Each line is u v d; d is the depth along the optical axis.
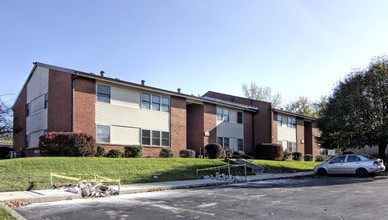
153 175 16.06
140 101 23.59
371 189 12.93
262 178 17.91
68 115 19.91
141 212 8.28
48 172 13.90
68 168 15.00
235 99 36.59
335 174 21.00
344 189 13.01
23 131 27.06
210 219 7.51
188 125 29.30
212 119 28.95
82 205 9.26
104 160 17.44
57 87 21.69
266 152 29.64
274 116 33.97
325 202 9.79
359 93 22.17
